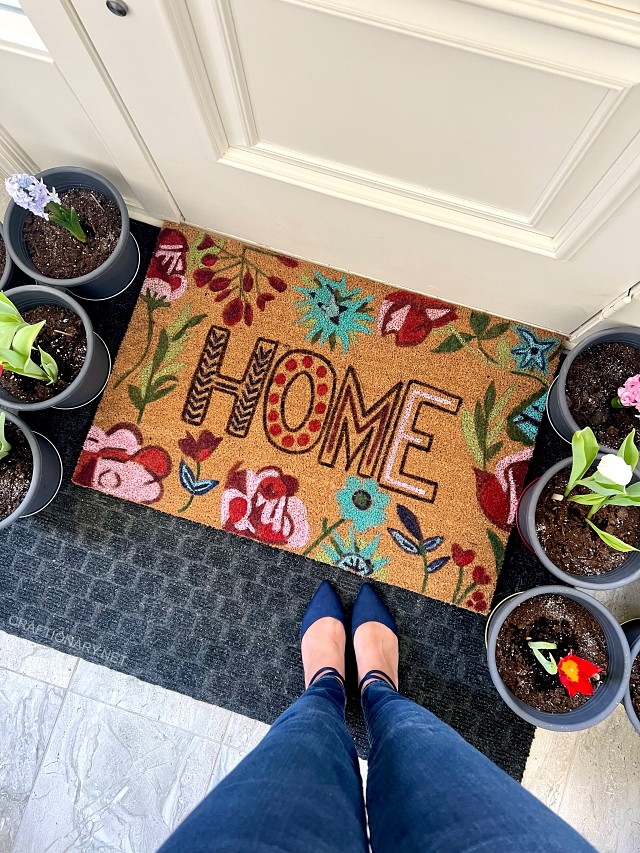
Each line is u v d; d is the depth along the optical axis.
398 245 1.18
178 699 1.26
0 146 1.20
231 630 1.27
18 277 1.27
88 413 1.33
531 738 1.22
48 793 1.22
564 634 1.13
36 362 1.22
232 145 1.03
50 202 1.09
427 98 0.78
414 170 0.95
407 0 0.64
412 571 1.27
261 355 1.34
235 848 0.52
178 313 1.36
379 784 0.71
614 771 1.22
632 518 1.13
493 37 0.65
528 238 1.02
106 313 1.36
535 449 1.30
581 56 0.64
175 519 1.30
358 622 1.21
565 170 0.82
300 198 1.11
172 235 1.38
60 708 1.25
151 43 0.80
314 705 0.89
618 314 1.15
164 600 1.28
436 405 1.32
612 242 0.94
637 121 0.70
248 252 1.38
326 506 1.29
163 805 1.21
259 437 1.31
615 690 1.05
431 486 1.29
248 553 1.29
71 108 1.04
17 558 1.29
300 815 0.58
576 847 0.54
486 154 0.85
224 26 0.75
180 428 1.32
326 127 0.91
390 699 0.96
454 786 0.63
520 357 1.33
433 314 1.35
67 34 0.83
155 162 1.14
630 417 1.16
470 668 1.24
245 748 1.24
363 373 1.33
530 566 1.27
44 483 1.22
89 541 1.29
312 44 0.75
